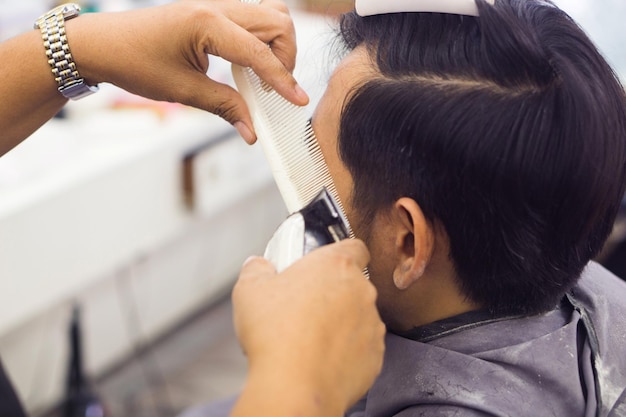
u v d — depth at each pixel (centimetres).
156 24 65
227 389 177
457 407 57
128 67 68
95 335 171
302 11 189
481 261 56
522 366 57
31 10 160
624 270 112
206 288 203
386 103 53
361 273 49
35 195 123
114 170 135
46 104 75
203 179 154
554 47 53
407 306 60
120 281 173
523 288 57
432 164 53
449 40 53
